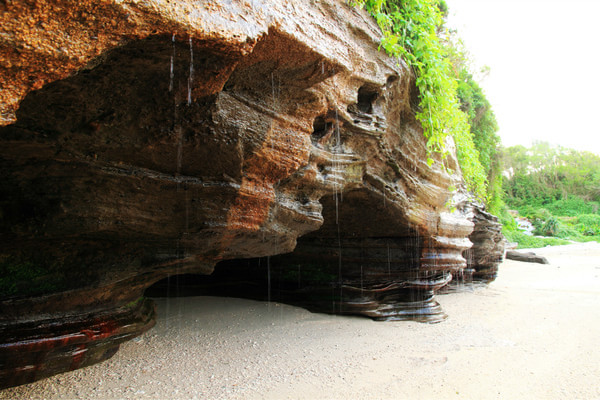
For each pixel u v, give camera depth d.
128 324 4.25
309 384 4.52
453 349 6.15
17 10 1.77
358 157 5.55
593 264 23.78
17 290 3.25
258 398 4.11
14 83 1.94
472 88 18.34
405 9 5.79
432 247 7.75
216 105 3.12
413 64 5.91
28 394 3.66
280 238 4.82
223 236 4.05
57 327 3.54
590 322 8.58
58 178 2.91
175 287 8.20
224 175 3.65
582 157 58.56
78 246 3.49
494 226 13.30
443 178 7.84
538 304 10.70
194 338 5.64
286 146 4.00
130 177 3.16
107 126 2.81
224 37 2.41
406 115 6.43
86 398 3.73
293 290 7.74
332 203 6.27
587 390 4.84
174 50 2.43
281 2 3.19
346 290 7.32
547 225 42.03
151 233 3.60
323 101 4.28
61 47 1.96
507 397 4.55
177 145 3.19
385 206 6.43
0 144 2.55
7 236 3.00
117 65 2.45
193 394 4.04
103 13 2.00
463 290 12.67
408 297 7.86
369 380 4.74
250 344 5.61
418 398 4.38
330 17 4.18
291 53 3.27
